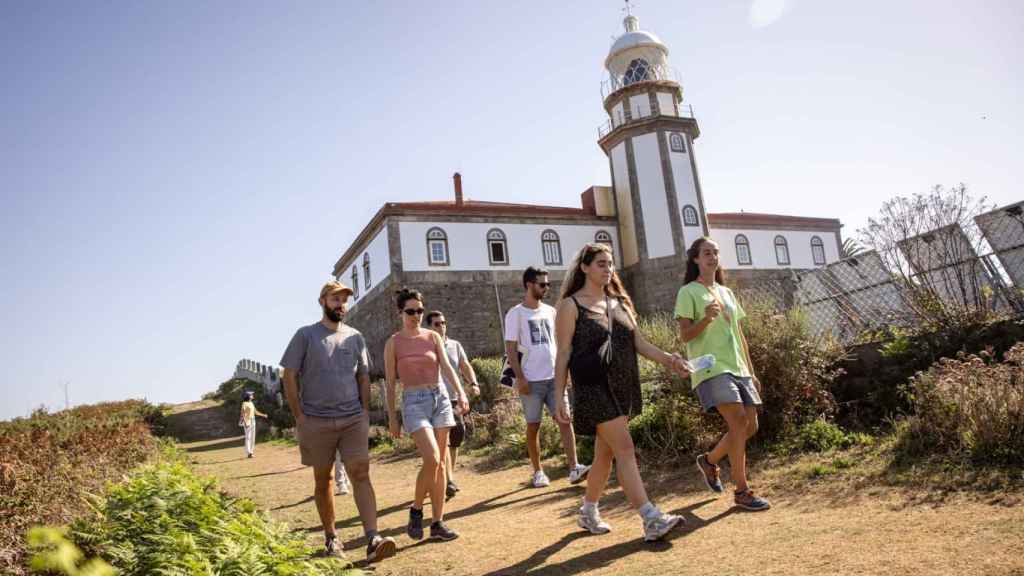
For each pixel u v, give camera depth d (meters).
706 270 4.65
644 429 6.80
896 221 7.49
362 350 4.89
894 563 2.87
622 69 34.47
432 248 28.89
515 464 8.55
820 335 7.26
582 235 32.38
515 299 30.05
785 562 3.09
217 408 34.69
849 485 4.52
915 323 7.05
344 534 5.33
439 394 5.03
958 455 4.54
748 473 5.45
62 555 1.53
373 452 13.03
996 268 6.68
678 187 31.89
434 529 4.71
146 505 4.50
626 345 3.96
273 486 9.10
